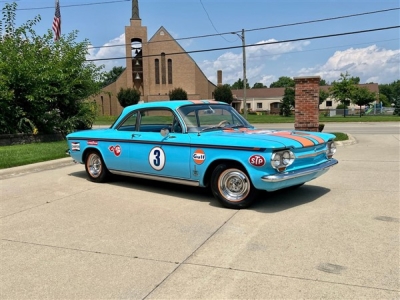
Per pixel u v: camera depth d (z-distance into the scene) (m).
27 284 3.35
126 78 55.84
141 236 4.45
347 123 29.53
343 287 3.15
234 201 5.41
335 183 6.96
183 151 5.85
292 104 48.69
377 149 11.55
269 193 6.32
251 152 5.09
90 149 7.54
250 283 3.25
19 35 15.87
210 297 3.05
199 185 5.80
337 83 44.19
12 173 8.59
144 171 6.52
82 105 17.03
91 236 4.49
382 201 5.66
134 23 54.03
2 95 13.46
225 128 6.27
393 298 2.96
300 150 5.32
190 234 4.47
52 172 8.77
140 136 6.49
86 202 6.03
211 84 61.56
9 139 13.81
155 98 54.72
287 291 3.11
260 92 75.69
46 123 15.67
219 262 3.69
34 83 14.56
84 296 3.12
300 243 4.10
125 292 3.17
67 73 15.92
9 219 5.21
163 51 54.97
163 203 5.87
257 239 4.25
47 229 4.77
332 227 4.57
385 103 82.62
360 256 3.73
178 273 3.48
